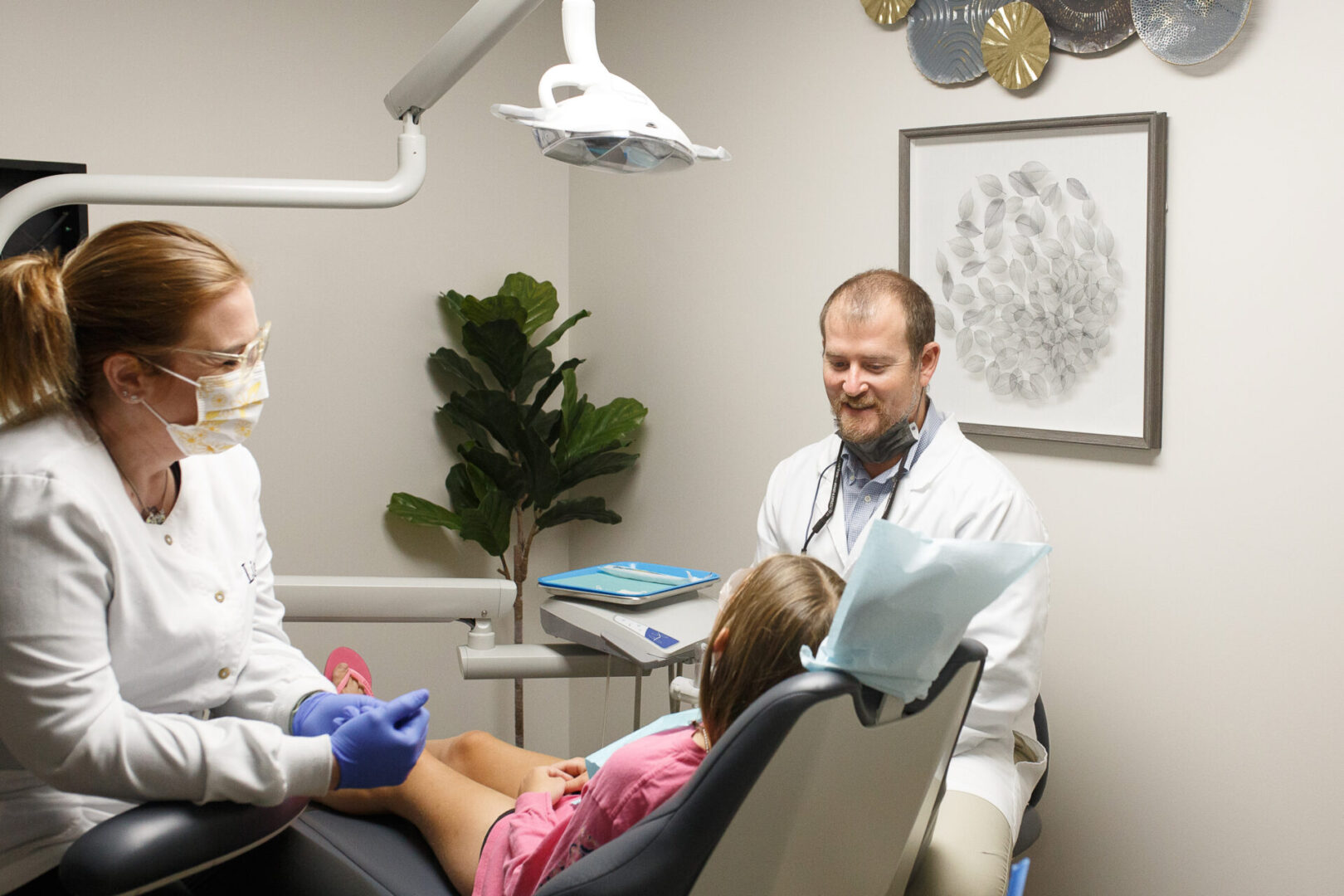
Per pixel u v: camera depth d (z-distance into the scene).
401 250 2.82
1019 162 2.14
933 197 2.28
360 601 2.00
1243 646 1.95
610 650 1.95
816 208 2.51
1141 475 2.06
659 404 2.93
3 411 1.14
